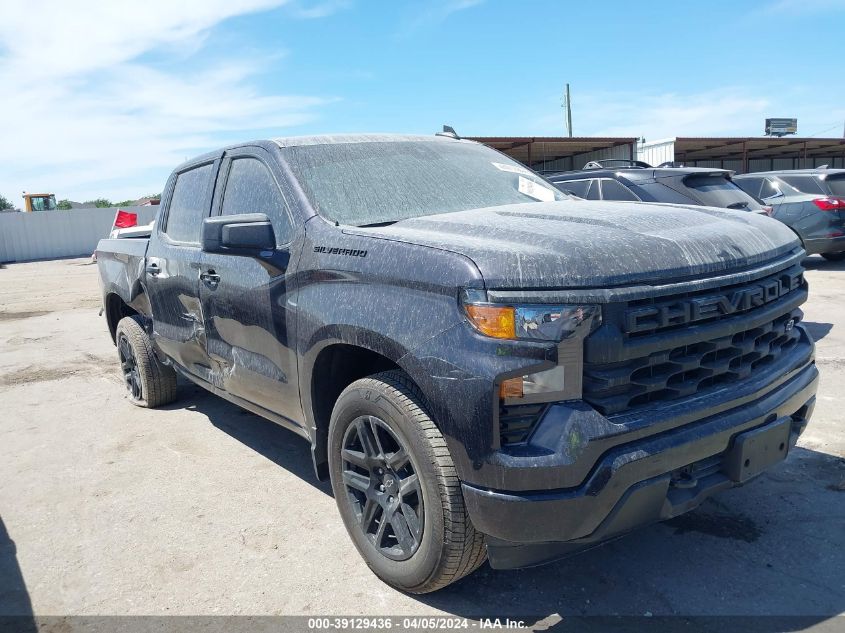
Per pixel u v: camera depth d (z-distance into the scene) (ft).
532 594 9.21
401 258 8.63
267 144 12.35
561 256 7.73
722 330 8.21
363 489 9.52
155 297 15.71
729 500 11.44
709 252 8.42
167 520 11.97
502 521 7.59
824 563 9.54
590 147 91.35
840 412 15.16
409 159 12.40
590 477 7.39
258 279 11.25
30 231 105.09
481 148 14.30
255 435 16.17
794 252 10.05
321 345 9.70
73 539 11.45
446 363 7.78
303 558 10.48
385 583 9.63
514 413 7.55
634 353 7.55
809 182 37.40
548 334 7.37
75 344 29.32
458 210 11.19
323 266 9.78
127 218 46.85
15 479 14.21
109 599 9.64
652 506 7.89
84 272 72.79
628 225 8.89
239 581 9.92
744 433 8.38
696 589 9.12
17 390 21.68
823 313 26.43
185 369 15.49
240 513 12.11
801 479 12.01
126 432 16.83
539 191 12.66
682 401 8.01
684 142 93.71
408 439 8.45
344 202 10.90
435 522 8.23
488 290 7.57
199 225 13.96
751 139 98.07
